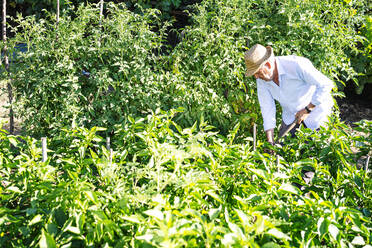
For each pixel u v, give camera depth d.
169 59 3.81
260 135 4.05
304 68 2.98
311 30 3.88
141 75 3.57
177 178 1.97
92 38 3.61
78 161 2.37
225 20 3.88
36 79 3.36
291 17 3.87
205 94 3.83
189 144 2.22
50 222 1.78
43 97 3.35
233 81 3.90
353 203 2.18
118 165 2.26
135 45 3.51
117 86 3.60
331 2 3.93
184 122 3.78
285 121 3.44
